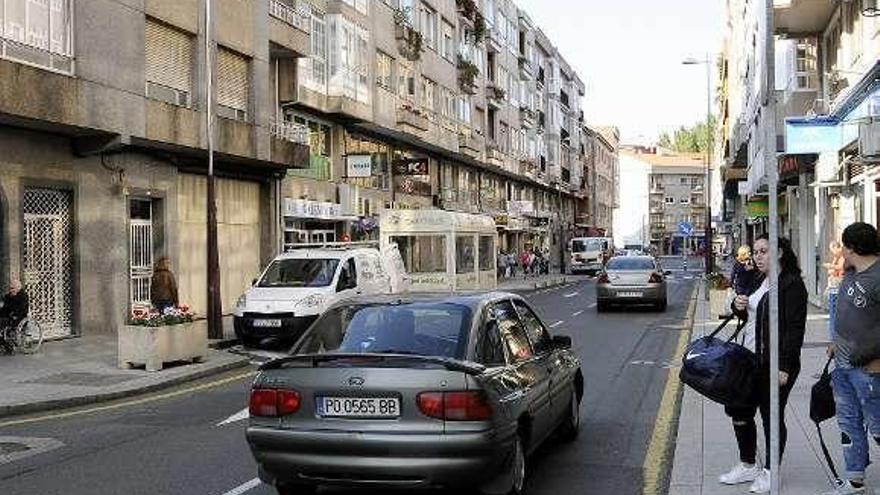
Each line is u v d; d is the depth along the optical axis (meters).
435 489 6.40
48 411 11.81
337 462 6.20
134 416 11.27
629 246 80.62
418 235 23.86
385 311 7.23
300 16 30.22
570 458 8.55
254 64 26.69
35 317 19.11
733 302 7.30
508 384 6.75
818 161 25.11
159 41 22.77
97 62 19.67
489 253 27.69
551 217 81.75
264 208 28.62
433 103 46.50
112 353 17.33
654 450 8.88
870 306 6.19
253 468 8.23
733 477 7.10
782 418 6.77
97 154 20.59
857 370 6.30
